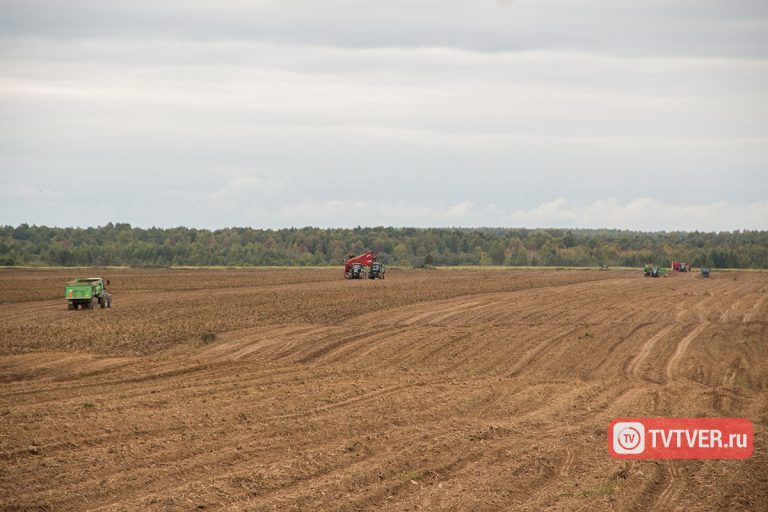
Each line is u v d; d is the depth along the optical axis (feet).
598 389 214.07
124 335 323.16
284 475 122.83
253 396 189.06
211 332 335.06
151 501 109.60
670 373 252.42
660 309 471.21
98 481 119.55
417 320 401.29
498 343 310.04
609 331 353.10
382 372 240.53
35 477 121.19
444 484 120.47
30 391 195.00
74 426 153.69
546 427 164.96
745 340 328.08
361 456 135.54
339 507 108.58
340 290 626.23
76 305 460.55
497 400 193.57
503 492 117.39
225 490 115.14
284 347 298.76
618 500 115.14
